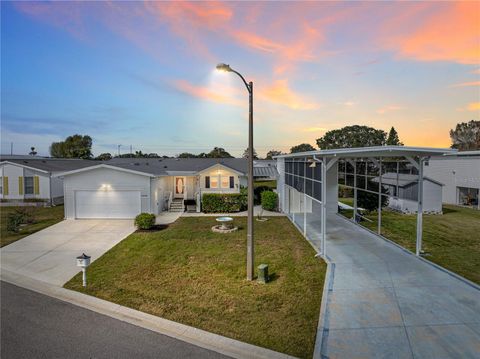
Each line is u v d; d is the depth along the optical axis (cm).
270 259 1108
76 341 602
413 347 561
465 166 2672
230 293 820
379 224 1455
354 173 1800
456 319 659
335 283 866
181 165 2895
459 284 850
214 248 1274
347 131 6675
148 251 1245
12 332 639
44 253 1239
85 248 1310
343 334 609
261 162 4703
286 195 2144
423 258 1088
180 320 682
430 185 2184
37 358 543
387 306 723
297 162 1653
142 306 756
